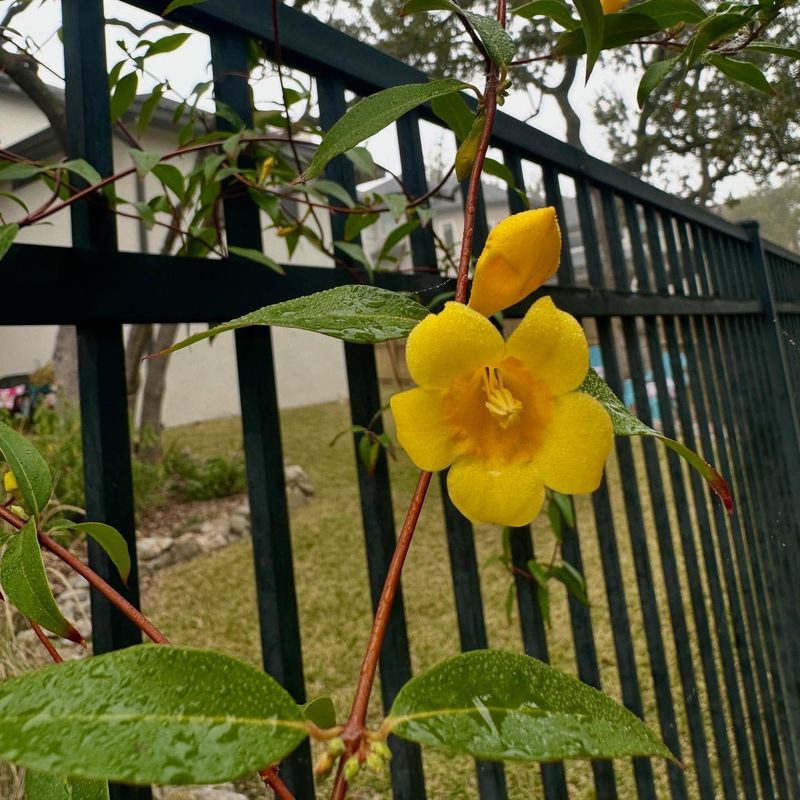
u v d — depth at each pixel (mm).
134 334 5328
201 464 7066
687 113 3480
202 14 1011
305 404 13023
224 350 11820
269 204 1138
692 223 2652
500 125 1501
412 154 1372
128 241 7023
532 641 1491
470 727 407
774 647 2574
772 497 2961
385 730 400
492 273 558
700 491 2303
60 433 5125
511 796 2287
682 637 1971
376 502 1178
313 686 3035
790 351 3930
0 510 619
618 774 2424
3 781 1458
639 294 2031
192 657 377
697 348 2588
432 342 519
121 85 1324
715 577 2271
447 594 4008
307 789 959
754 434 2922
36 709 343
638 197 2186
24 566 538
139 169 999
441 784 2410
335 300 553
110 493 803
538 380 542
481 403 547
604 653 3131
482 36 654
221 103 1091
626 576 3963
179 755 346
